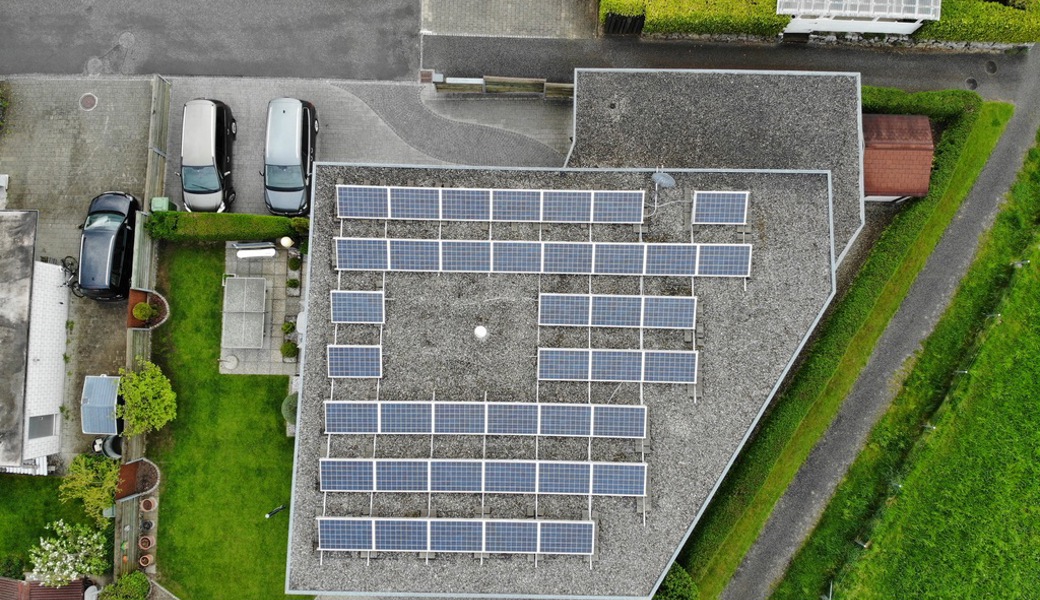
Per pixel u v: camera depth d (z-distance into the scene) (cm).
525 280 2484
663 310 2441
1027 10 2822
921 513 2948
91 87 3008
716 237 2481
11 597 2812
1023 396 2956
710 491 2425
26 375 2644
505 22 3020
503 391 2462
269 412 2912
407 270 2469
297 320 2803
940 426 2944
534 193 2456
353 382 2459
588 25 3009
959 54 2992
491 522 2405
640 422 2423
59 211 2967
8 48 3003
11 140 2981
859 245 2977
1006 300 2923
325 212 2489
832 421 2962
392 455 2445
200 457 2906
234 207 2980
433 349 2472
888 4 2739
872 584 2923
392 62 3025
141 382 2692
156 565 2880
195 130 2848
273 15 3031
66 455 2900
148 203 2872
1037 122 2972
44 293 2769
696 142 2700
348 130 3006
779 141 2697
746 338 2462
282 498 2902
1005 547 2920
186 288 2936
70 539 2719
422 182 2498
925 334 2966
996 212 2977
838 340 2834
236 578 2888
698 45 2997
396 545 2408
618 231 2488
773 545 2941
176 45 3023
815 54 2992
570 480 2422
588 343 2464
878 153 2792
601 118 2712
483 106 3011
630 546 2427
